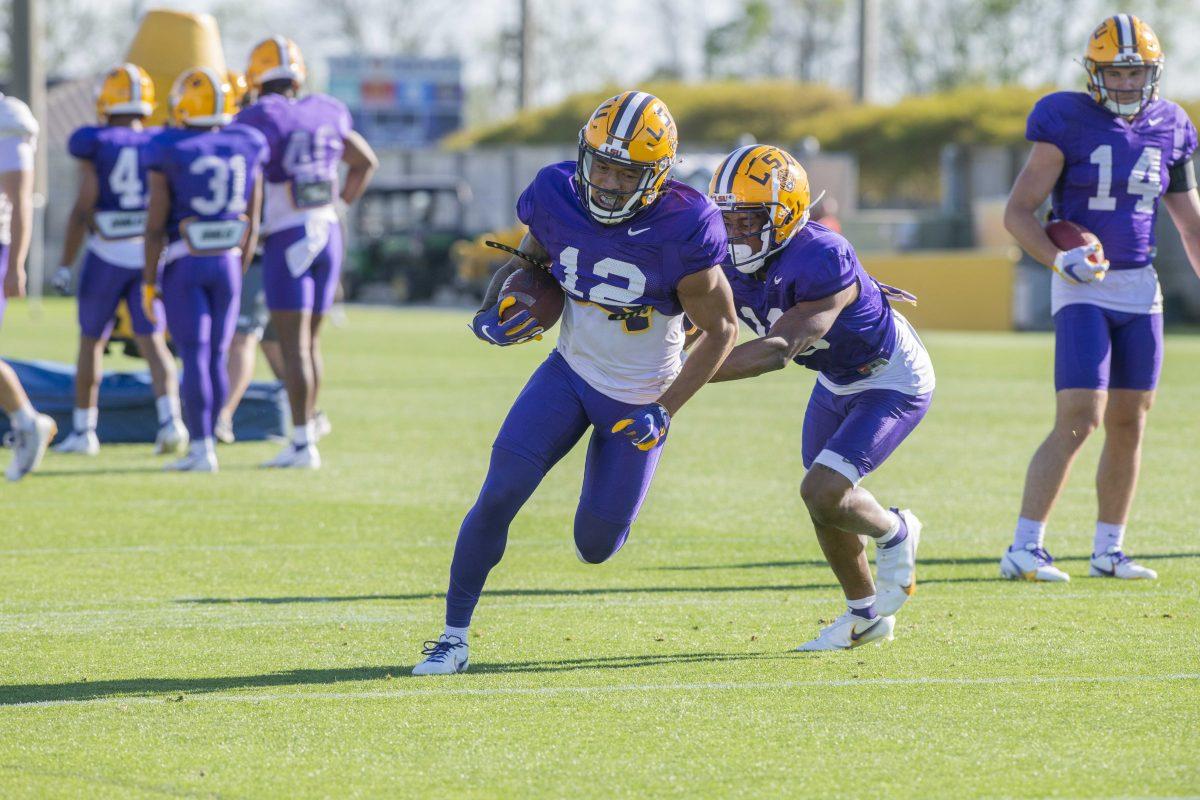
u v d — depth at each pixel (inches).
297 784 512.4
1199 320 3683.6
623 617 780.0
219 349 1314.0
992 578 887.1
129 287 1376.7
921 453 1443.2
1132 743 556.1
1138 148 880.3
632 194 606.2
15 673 660.1
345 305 4778.5
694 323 634.2
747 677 656.4
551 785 511.5
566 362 665.0
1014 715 593.6
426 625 761.0
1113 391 893.8
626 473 661.9
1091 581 879.7
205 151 1248.2
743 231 654.5
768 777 518.9
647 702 613.9
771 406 1908.2
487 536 658.2
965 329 3565.5
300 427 1339.8
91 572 891.4
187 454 1316.4
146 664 677.3
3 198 1108.5
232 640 724.7
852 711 600.4
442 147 7027.6
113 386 1501.0
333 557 946.1
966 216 4734.3
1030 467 890.1
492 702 613.9
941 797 498.9
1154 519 1083.9
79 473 1291.8
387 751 548.1
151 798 498.6
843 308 665.0
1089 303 881.5
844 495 677.3
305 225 1310.3
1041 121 887.1
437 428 1635.1
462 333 3250.5
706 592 845.8
